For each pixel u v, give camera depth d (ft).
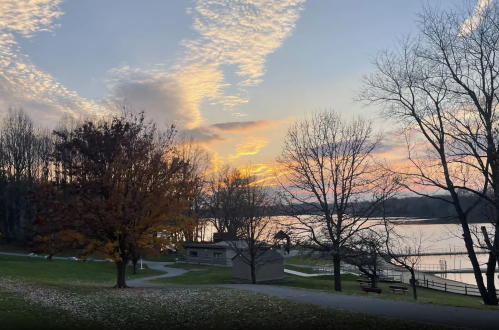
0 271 108.88
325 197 94.63
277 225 104.58
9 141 223.10
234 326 42.57
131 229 81.00
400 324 39.65
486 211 73.87
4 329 39.22
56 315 48.88
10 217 232.53
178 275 159.22
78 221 78.89
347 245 92.79
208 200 235.40
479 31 67.87
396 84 87.35
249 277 140.36
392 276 169.07
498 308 49.14
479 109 67.31
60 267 148.87
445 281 168.66
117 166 79.87
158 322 45.78
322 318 44.06
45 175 183.01
